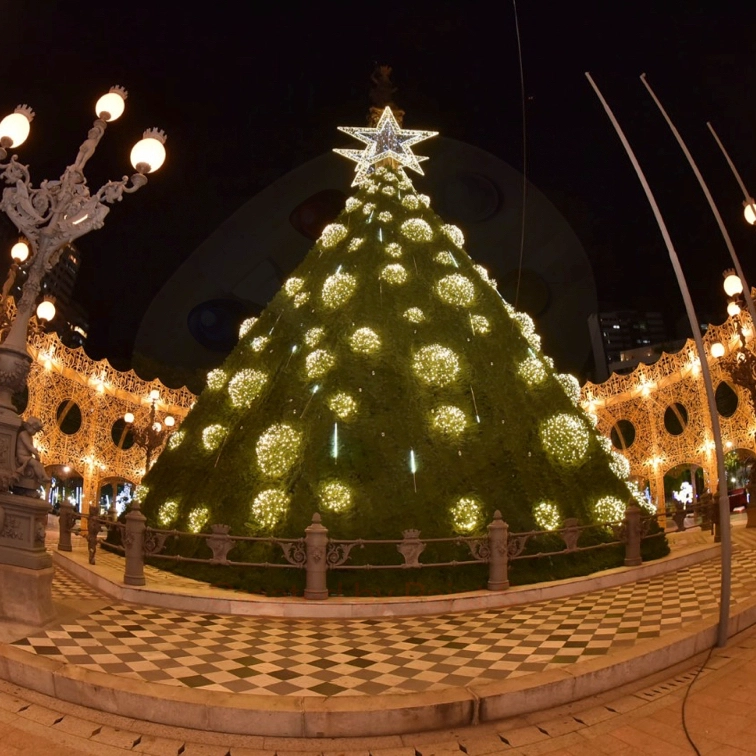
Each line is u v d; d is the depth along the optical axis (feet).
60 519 48.49
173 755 14.61
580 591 32.60
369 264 49.19
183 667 20.01
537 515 35.60
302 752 14.99
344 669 20.17
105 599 30.96
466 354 43.88
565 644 22.25
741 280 28.91
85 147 26.50
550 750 14.82
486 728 16.12
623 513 38.34
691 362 94.94
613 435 140.77
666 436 101.55
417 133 66.54
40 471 24.11
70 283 177.78
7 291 43.45
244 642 23.53
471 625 26.21
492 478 36.83
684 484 122.72
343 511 33.12
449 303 47.57
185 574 35.04
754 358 54.80
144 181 27.58
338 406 37.35
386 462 35.60
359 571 31.01
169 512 40.37
